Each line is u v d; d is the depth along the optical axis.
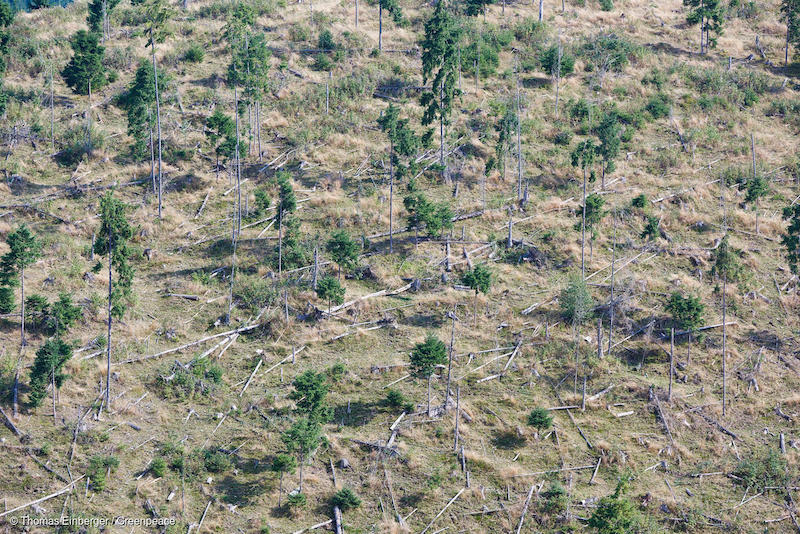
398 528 51.66
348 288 68.19
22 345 60.47
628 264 71.50
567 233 74.31
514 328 65.38
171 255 71.00
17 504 50.91
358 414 58.38
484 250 72.19
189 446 55.59
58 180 77.62
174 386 59.25
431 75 81.19
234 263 69.75
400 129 77.06
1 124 81.81
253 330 64.62
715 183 81.00
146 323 64.12
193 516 51.56
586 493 54.28
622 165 82.94
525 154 83.50
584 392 59.56
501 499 53.75
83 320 63.03
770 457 56.50
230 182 78.62
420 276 69.44
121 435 55.75
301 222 74.44
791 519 53.53
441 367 61.78
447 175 79.75
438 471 54.94
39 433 55.00
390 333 64.81
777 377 62.75
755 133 88.31
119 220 58.06
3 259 61.25
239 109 81.12
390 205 72.88
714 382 62.22
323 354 62.97
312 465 55.03
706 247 73.81
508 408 59.41
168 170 79.25
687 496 54.72
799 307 68.25
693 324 64.50
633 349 64.31
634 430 58.66
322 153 82.25
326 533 51.50
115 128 83.94
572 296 65.25
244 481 53.81
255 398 59.19
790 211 68.62
